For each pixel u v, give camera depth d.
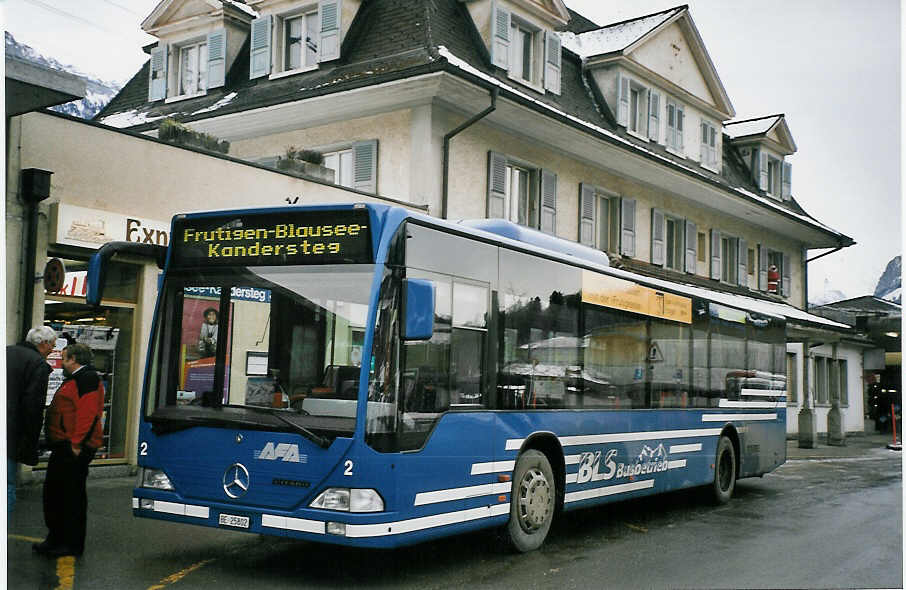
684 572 8.09
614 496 10.06
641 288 10.91
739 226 30.56
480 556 8.48
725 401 13.01
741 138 31.95
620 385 10.29
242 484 6.96
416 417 7.11
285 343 7.06
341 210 7.08
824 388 34.50
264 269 7.25
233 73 21.02
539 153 20.91
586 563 8.34
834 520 11.55
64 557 7.71
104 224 11.59
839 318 36.94
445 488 7.36
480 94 17.73
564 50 23.92
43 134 11.10
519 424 8.41
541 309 8.89
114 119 22.16
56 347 11.64
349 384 6.80
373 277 6.89
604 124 23.44
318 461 6.71
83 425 7.61
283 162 16.28
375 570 7.71
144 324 12.39
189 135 14.48
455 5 19.94
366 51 18.84
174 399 7.36
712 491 12.70
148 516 7.29
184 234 7.61
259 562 7.85
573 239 22.03
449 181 18.11
